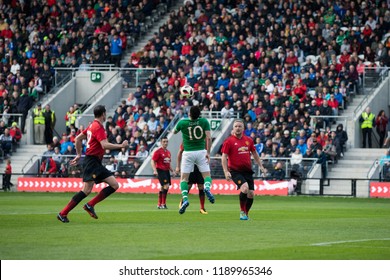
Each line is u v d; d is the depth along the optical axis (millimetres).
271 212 95000
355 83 169250
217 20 187875
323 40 176125
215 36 186125
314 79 168625
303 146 154500
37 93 189000
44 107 184000
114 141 166000
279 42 178000
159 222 75688
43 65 193625
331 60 173250
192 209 100375
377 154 155750
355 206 112688
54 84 194000
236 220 79312
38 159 169875
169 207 105062
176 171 86938
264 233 65125
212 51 182250
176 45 188375
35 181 162250
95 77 191375
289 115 160625
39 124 179250
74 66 195125
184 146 85062
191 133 84500
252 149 79500
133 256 50031
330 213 94125
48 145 169625
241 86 170625
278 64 174625
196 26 190000
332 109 162750
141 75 189500
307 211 98188
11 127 179875
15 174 163125
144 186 155125
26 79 191500
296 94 164500
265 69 172500
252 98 167250
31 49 199125
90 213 75188
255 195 148250
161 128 166250
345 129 160125
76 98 193500
